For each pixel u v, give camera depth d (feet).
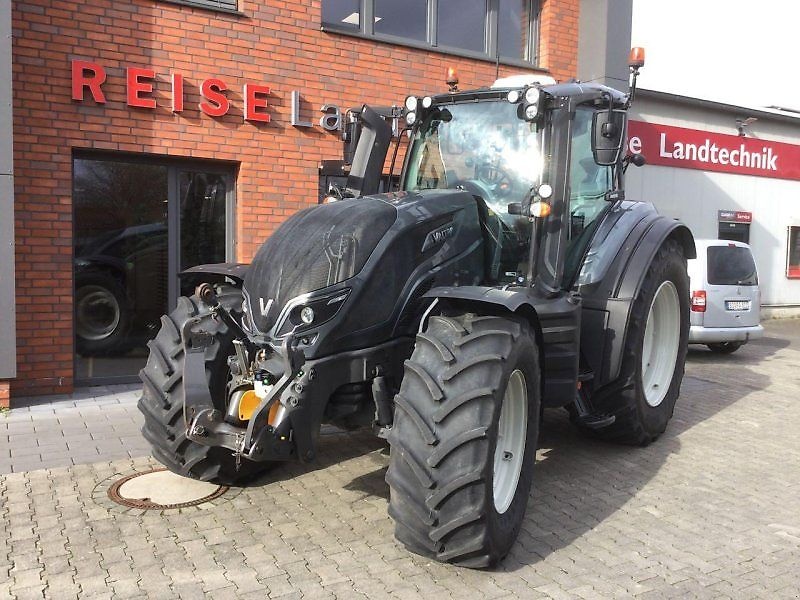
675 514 13.60
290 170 25.17
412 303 12.59
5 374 19.85
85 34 21.48
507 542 11.26
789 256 50.14
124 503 13.60
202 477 13.92
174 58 22.81
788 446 18.11
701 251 30.45
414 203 13.23
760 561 11.71
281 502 13.79
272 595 10.29
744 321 31.04
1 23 18.92
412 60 27.55
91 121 21.74
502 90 15.05
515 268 14.53
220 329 12.81
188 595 10.25
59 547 11.71
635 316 16.42
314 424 11.24
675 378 18.89
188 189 24.32
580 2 32.09
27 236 21.13
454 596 10.36
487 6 30.01
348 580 10.76
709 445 18.11
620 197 17.85
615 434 17.15
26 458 16.16
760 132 47.57
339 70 25.91
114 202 23.22
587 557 11.71
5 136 19.17
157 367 13.66
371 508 13.55
